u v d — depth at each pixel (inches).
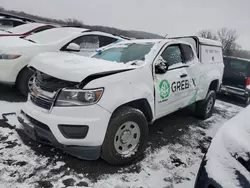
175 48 160.1
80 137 104.7
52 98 108.3
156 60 137.5
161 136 163.2
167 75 142.9
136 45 155.6
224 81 314.3
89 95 103.0
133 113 116.3
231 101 319.3
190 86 166.7
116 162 116.4
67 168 112.0
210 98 206.5
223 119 223.5
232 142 73.0
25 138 134.3
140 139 124.2
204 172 74.8
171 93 146.1
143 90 122.3
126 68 119.7
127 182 107.3
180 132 174.9
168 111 150.0
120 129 113.9
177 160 132.5
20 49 190.7
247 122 78.7
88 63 120.0
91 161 119.9
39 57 129.4
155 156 133.6
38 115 109.4
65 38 219.1
